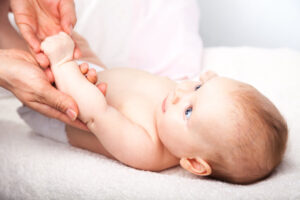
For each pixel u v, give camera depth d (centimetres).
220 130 100
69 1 122
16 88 103
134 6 185
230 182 107
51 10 121
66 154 115
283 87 158
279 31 268
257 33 270
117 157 112
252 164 100
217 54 195
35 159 112
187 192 94
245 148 98
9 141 126
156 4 188
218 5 265
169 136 110
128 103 122
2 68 100
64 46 106
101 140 111
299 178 98
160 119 113
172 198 93
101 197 97
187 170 117
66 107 99
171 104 111
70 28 116
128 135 109
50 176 104
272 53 190
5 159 114
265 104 104
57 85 106
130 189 97
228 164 102
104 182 100
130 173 104
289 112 137
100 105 106
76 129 122
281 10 263
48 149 119
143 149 110
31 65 102
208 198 92
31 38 110
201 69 183
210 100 104
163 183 99
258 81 164
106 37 183
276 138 100
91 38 181
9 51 108
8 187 109
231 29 271
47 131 128
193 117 104
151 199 94
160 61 183
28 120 131
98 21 180
